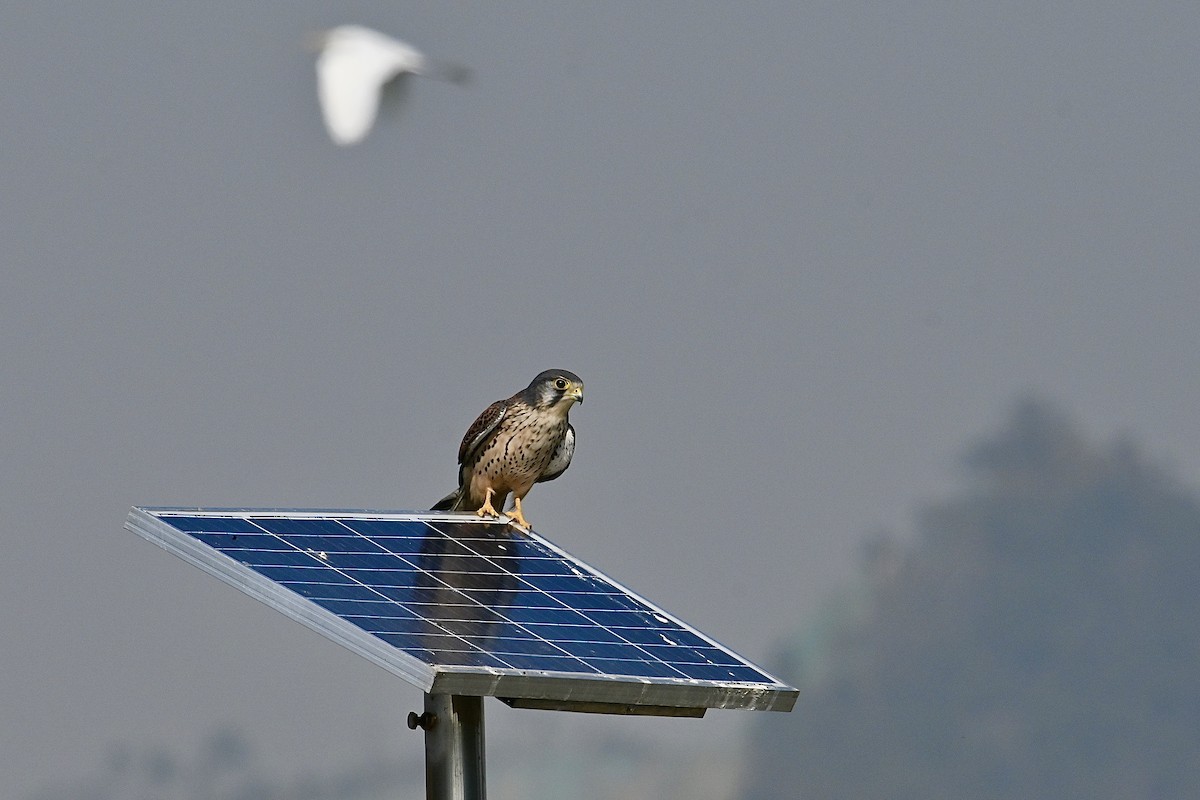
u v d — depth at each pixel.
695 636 12.57
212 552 11.37
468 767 11.71
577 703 11.30
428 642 10.88
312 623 10.80
